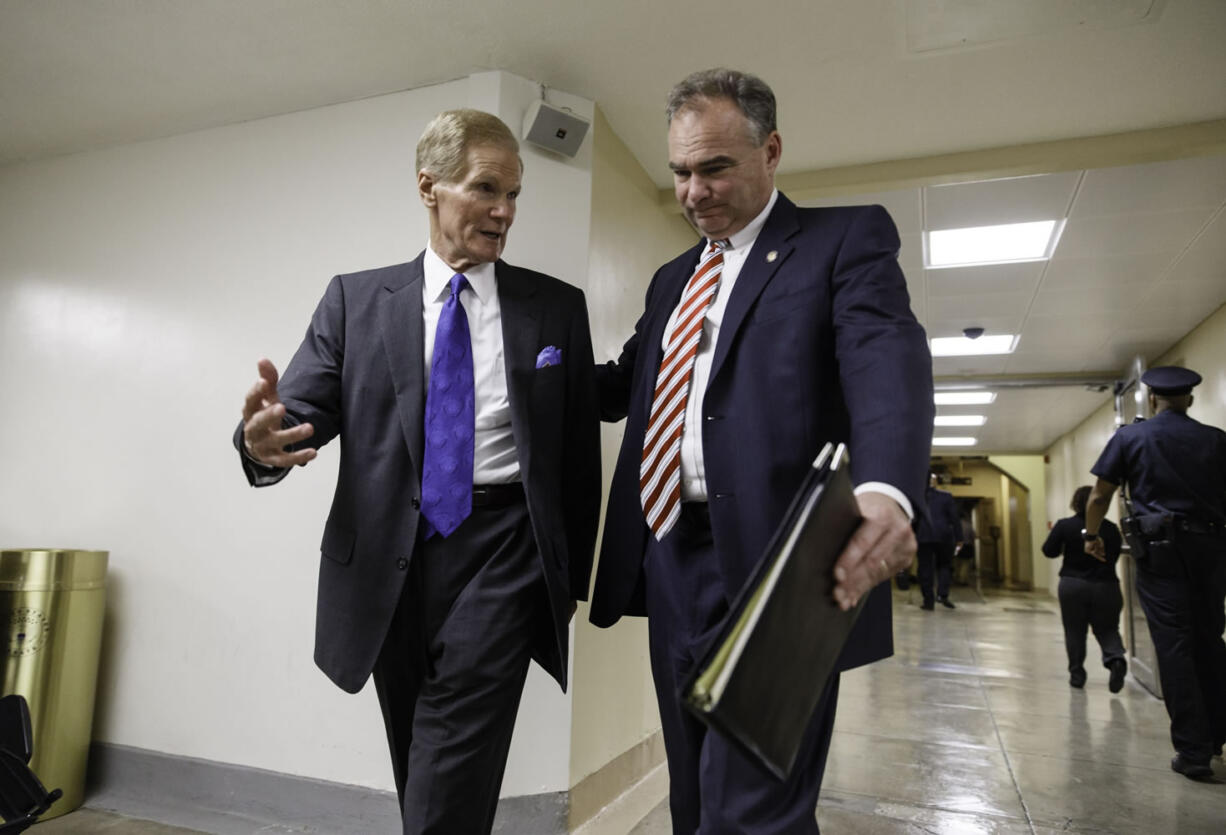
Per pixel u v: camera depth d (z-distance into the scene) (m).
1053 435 12.98
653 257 3.68
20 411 3.39
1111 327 6.45
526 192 2.77
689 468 1.31
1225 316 5.68
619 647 2.99
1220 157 3.60
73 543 3.19
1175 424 3.63
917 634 8.38
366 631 1.41
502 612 1.43
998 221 4.40
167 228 3.24
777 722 0.72
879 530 0.90
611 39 2.68
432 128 1.57
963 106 3.15
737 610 0.73
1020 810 2.83
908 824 2.67
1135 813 2.82
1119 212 4.24
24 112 3.16
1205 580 3.42
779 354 1.24
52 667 2.74
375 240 2.90
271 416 1.13
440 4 2.51
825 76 2.93
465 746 1.38
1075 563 5.34
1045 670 6.05
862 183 3.67
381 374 1.50
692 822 1.30
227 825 2.64
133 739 2.94
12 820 1.48
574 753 2.56
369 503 1.45
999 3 2.51
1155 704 4.78
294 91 2.98
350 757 2.63
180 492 3.04
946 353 7.52
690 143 1.30
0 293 3.54
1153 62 2.84
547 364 1.56
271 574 2.84
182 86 2.96
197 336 3.12
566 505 1.65
